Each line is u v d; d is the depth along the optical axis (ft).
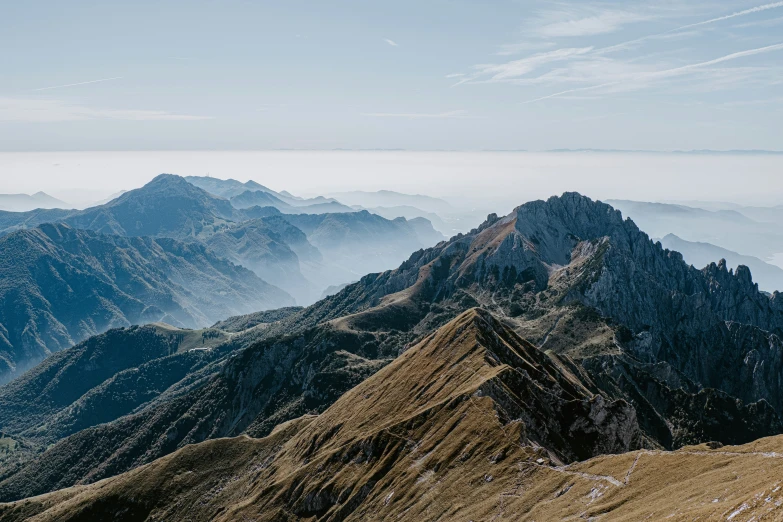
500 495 417.90
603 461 401.49
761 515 247.29
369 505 513.45
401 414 642.22
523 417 534.37
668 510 302.25
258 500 648.79
